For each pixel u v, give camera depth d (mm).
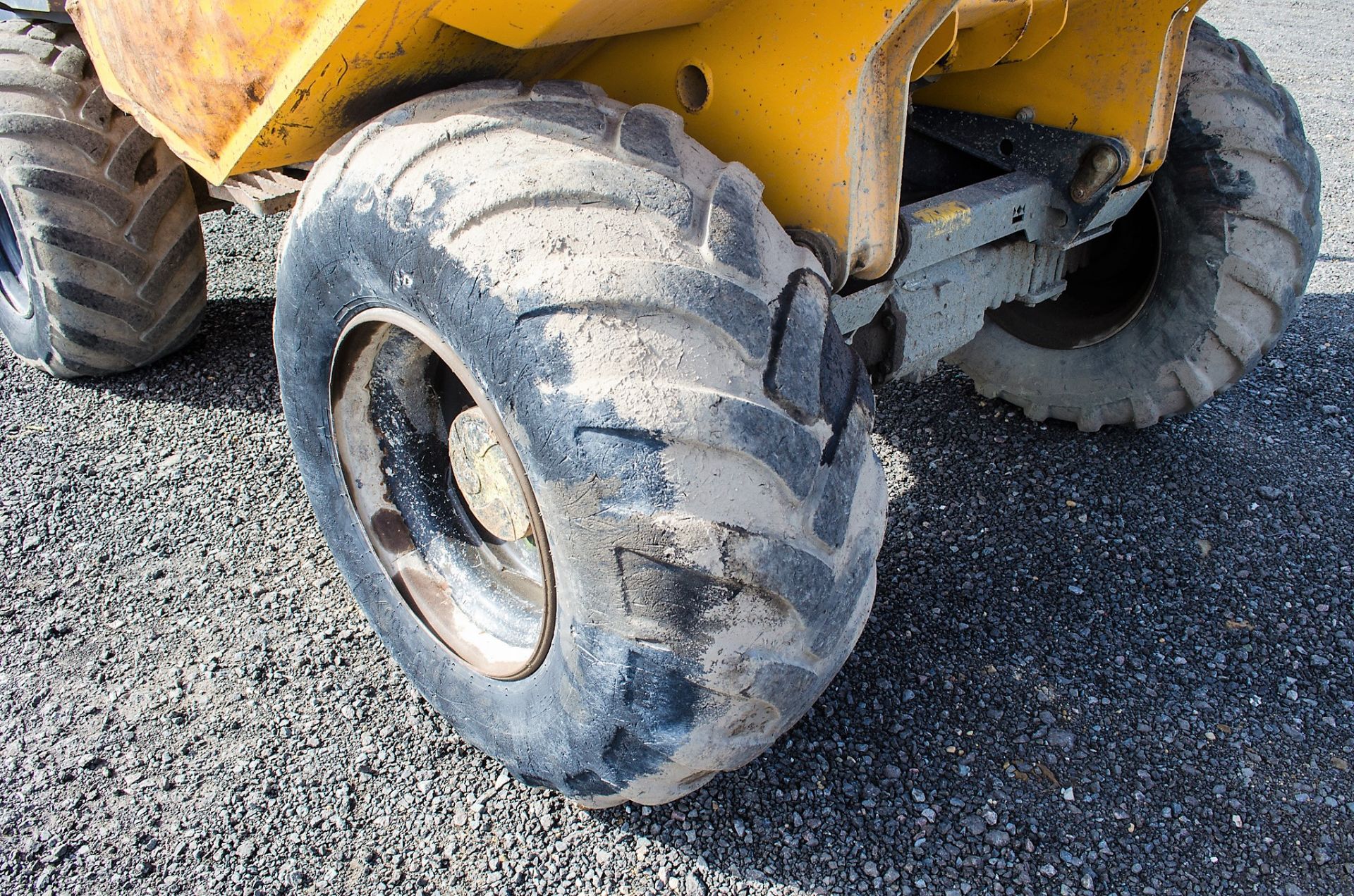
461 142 1481
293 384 2010
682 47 1674
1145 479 2990
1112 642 2416
